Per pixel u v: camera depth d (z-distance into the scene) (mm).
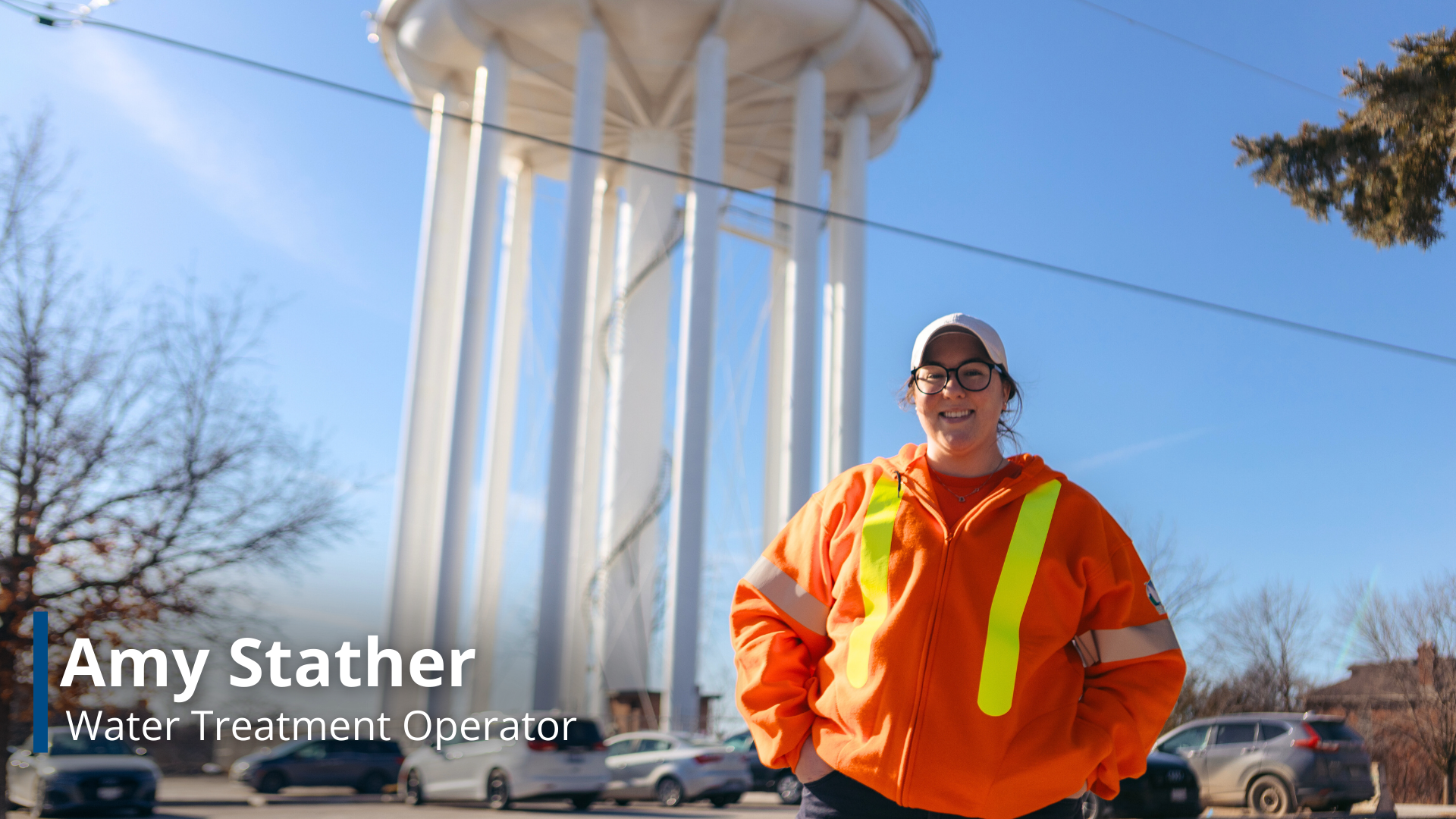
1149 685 2262
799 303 26219
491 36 27344
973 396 2398
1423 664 24594
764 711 2369
